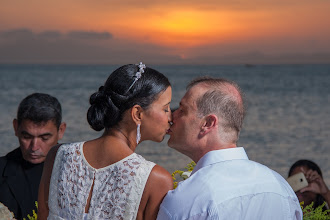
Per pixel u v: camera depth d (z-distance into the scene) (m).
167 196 1.81
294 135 17.98
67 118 21.30
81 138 15.98
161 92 1.85
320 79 89.19
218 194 1.83
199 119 2.04
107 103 1.80
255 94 44.41
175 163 11.51
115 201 1.71
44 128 3.28
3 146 14.00
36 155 3.29
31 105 3.23
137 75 1.81
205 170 1.92
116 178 1.73
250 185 1.88
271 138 17.22
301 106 31.30
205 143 2.05
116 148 1.78
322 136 17.62
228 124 2.03
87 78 87.62
